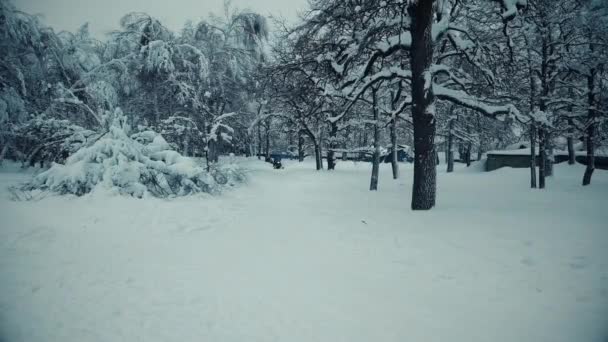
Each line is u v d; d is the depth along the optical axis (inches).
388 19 388.2
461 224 270.8
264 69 598.9
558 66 602.2
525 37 590.9
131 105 799.1
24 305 137.2
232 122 933.2
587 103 624.7
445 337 115.2
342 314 131.6
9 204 329.7
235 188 550.0
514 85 523.8
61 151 496.7
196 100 783.7
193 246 225.8
